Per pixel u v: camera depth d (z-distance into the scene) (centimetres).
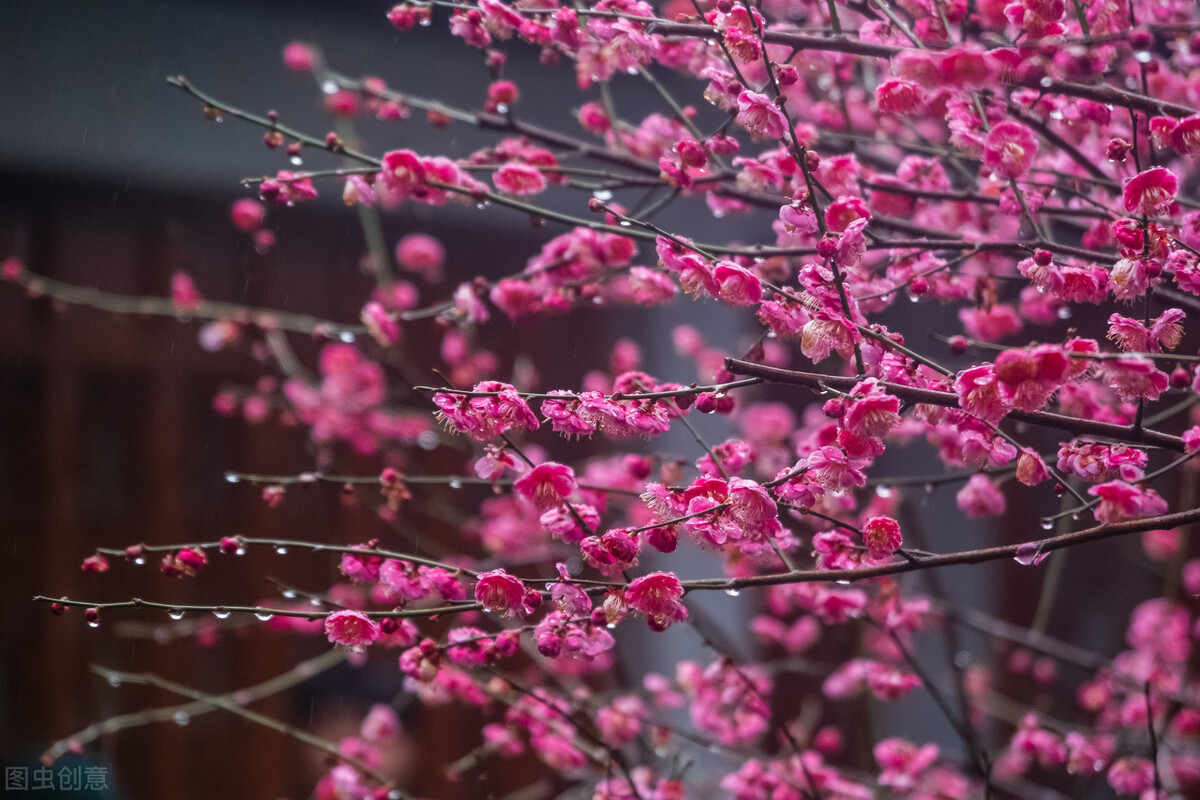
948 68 152
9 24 214
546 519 151
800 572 152
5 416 224
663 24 156
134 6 227
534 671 214
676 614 150
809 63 169
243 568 245
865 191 167
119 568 234
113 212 233
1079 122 166
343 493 167
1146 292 150
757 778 175
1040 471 152
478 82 259
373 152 244
